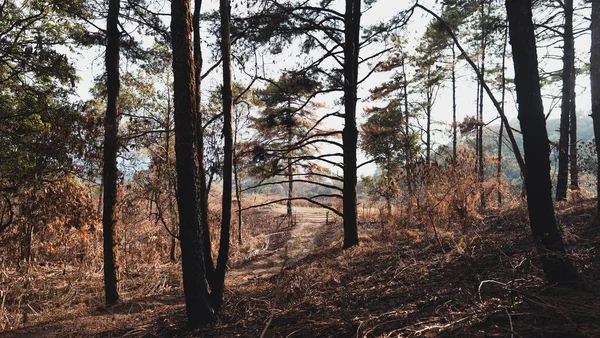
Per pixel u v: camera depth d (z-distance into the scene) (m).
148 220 14.68
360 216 23.14
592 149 12.97
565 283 4.32
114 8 9.34
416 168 10.25
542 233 4.53
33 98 13.13
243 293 8.02
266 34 12.37
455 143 24.27
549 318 3.48
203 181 6.59
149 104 13.73
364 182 22.42
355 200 13.03
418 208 9.91
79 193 12.44
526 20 4.66
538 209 4.57
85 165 10.05
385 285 6.34
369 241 12.67
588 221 7.88
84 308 8.54
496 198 14.30
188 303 5.78
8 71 14.05
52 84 13.66
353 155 13.27
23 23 13.80
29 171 10.59
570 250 5.96
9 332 7.05
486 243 7.82
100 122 9.43
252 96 17.48
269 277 10.33
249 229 23.81
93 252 13.25
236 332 5.16
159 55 11.03
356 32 13.80
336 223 25.17
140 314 7.84
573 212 9.43
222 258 6.18
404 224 11.92
